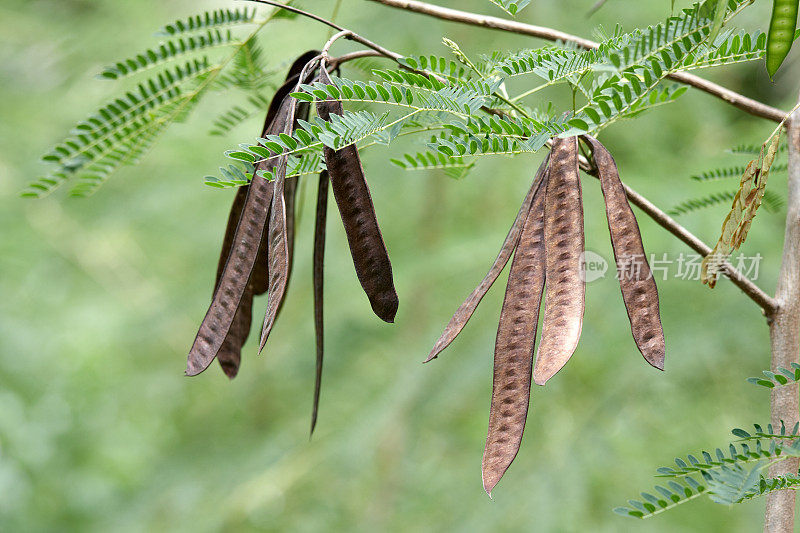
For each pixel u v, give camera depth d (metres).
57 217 4.56
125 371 5.07
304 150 1.36
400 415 3.79
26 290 4.44
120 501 4.87
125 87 3.63
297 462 4.23
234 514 4.20
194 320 4.96
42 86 4.41
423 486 3.78
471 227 3.89
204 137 4.17
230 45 1.58
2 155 4.31
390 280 1.37
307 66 1.41
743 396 3.39
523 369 1.34
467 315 1.37
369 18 3.52
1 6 4.40
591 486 3.32
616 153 3.48
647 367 3.38
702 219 3.06
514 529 3.35
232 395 5.02
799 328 1.49
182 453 5.01
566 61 1.40
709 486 1.38
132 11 3.99
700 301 3.35
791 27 1.37
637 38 1.40
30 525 4.37
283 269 1.34
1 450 4.19
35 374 4.44
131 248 4.82
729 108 3.57
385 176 3.71
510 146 1.37
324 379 4.40
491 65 1.45
